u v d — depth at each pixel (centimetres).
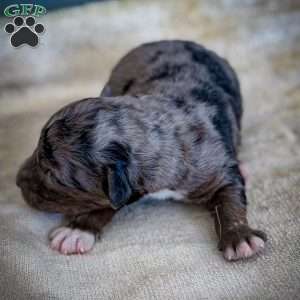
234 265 40
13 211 46
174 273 40
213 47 70
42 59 70
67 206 43
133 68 53
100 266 41
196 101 46
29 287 38
